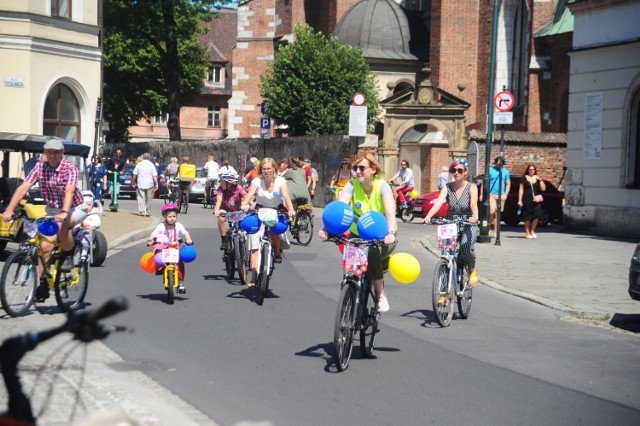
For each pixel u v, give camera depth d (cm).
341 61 5091
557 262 1948
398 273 920
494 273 1730
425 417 687
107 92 7144
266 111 5172
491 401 746
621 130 2741
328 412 693
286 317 1162
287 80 5050
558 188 3812
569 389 802
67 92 3022
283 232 1319
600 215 2812
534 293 1466
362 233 883
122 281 1487
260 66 6425
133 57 7044
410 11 5691
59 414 646
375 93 5172
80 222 1169
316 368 857
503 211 3403
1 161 1942
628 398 773
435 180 4609
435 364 897
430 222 1176
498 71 4925
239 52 6431
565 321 1222
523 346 1016
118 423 221
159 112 7412
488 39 5031
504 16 4891
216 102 9844
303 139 4500
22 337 273
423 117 4169
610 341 1070
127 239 2216
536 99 4472
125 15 5912
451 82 5225
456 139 4181
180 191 3544
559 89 4416
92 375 791
